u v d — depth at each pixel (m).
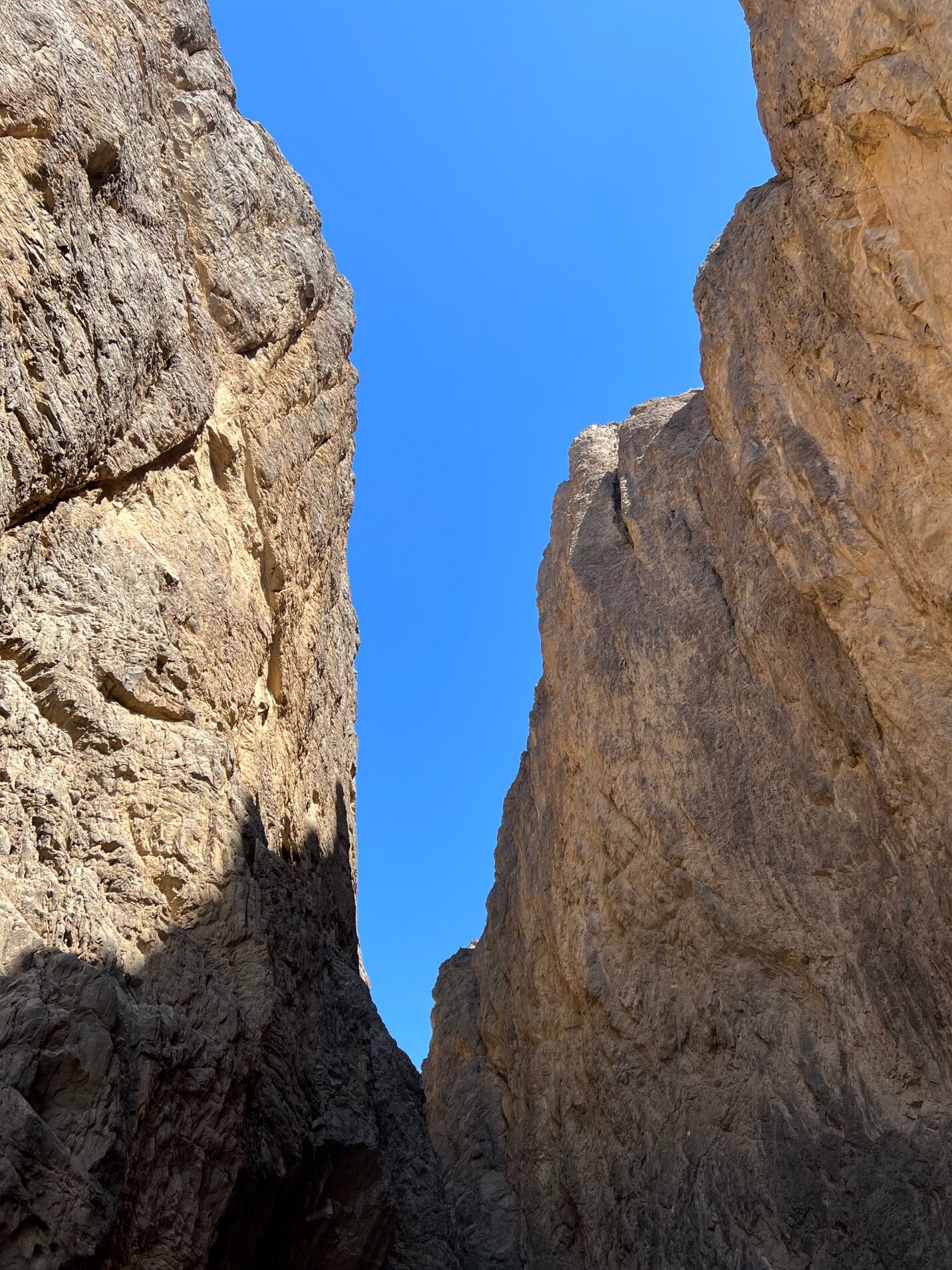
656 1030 13.82
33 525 8.02
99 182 9.45
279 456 12.49
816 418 11.85
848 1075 11.20
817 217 10.75
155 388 9.97
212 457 11.36
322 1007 10.16
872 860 11.58
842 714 11.84
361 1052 10.76
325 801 13.95
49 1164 5.58
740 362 13.74
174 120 12.16
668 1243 12.43
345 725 15.90
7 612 7.57
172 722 8.73
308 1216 9.12
